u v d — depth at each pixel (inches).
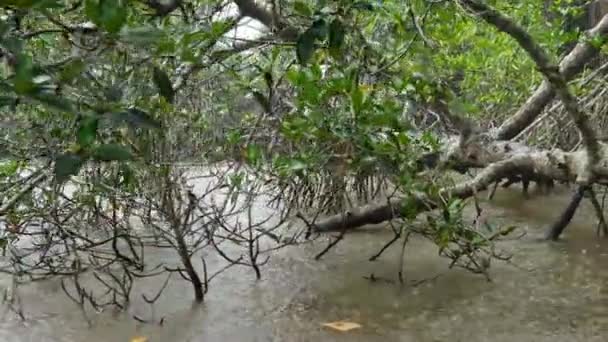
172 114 168.4
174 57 124.6
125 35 75.1
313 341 133.3
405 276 170.4
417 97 182.7
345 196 233.9
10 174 162.1
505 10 215.9
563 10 236.1
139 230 203.0
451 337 134.3
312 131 158.9
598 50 219.3
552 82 168.7
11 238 176.9
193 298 157.3
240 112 204.4
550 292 158.1
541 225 217.9
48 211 186.9
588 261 180.5
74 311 151.5
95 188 175.6
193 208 186.9
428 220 169.8
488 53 235.0
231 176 254.5
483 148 200.8
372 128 162.4
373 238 202.7
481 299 154.6
